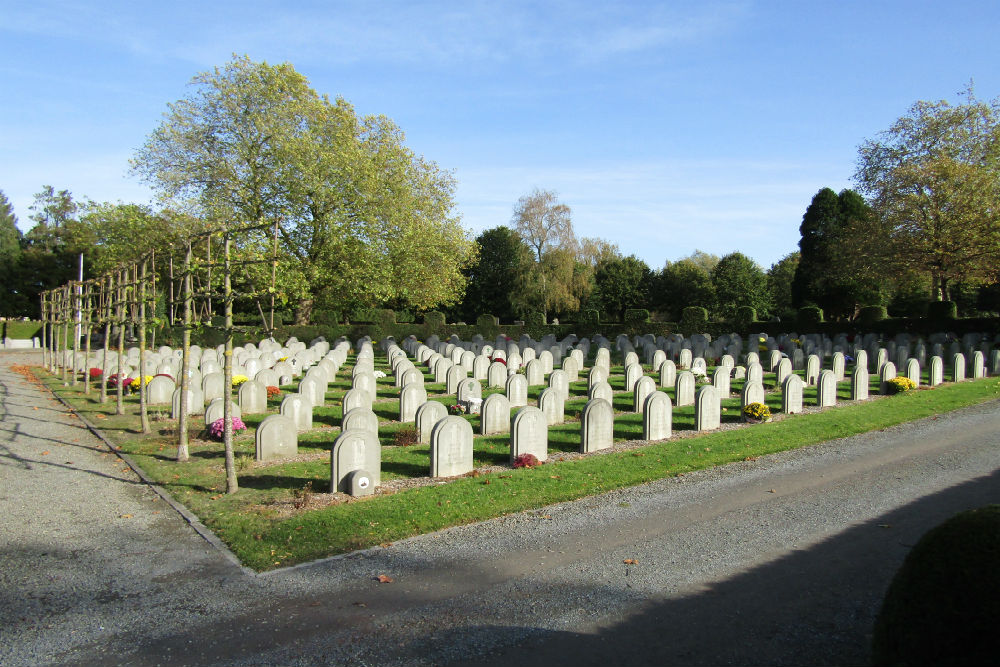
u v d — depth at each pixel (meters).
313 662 5.33
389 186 37.44
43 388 24.30
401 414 16.66
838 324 45.69
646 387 18.09
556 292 58.09
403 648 5.53
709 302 71.31
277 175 33.91
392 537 8.23
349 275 38.31
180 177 34.22
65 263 64.88
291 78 33.84
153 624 6.04
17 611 6.33
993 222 34.94
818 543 7.98
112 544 8.13
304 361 28.16
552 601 6.42
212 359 25.06
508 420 14.84
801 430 14.87
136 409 18.70
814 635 5.69
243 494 10.11
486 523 8.83
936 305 41.03
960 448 13.16
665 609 6.23
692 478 11.11
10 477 11.30
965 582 4.06
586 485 10.52
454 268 44.34
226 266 10.82
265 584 6.90
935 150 39.38
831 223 52.69
